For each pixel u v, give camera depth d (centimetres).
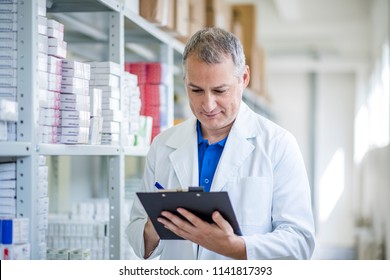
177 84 397
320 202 1073
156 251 179
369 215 874
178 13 274
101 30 255
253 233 165
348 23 839
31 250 146
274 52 950
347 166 1071
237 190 168
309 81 1079
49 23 161
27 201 146
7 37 145
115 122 205
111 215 209
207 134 177
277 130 175
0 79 145
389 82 591
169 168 180
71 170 346
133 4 232
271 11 830
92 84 201
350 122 1073
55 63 165
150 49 292
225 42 153
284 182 167
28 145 143
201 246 168
